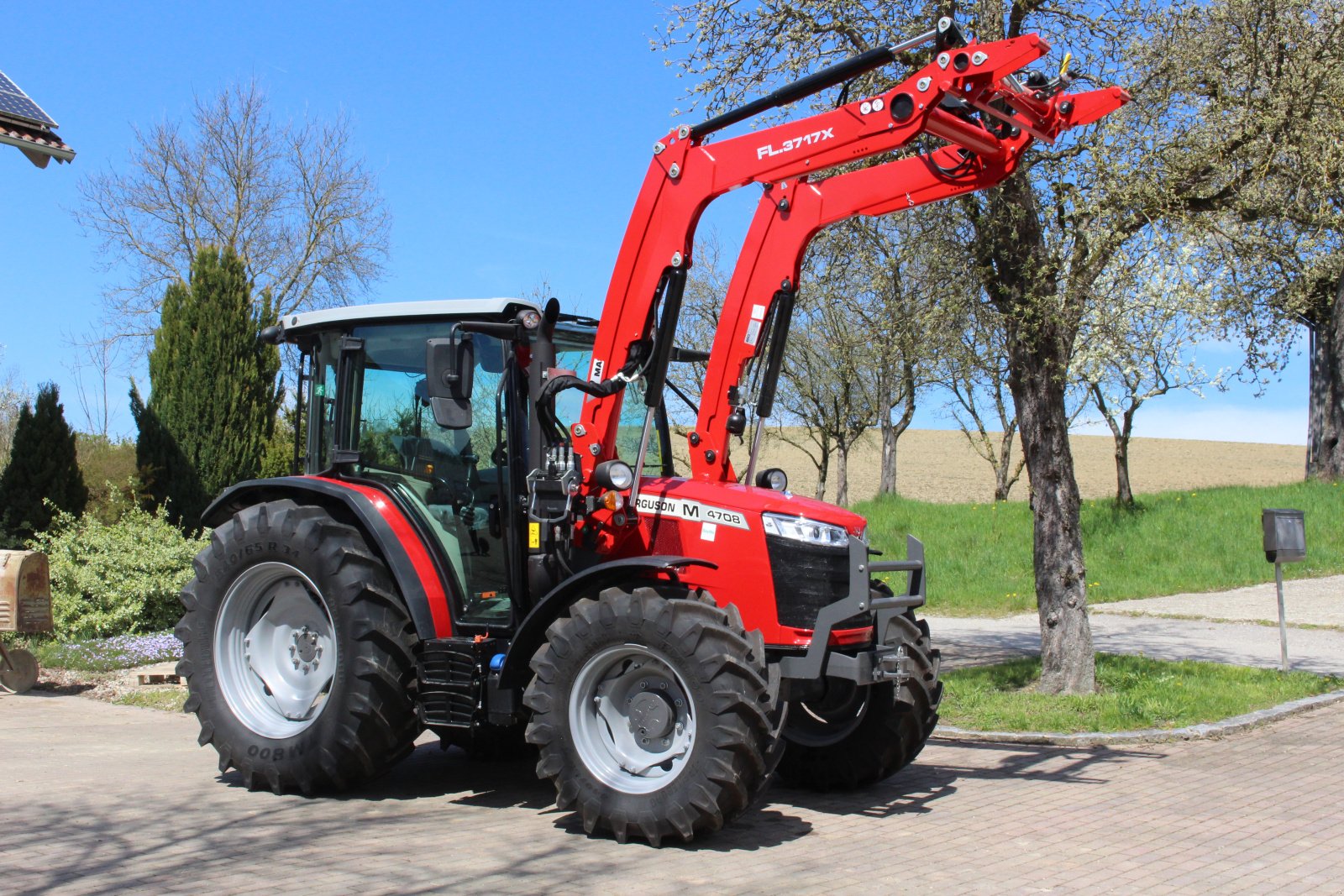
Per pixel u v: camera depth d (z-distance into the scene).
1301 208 8.55
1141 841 5.25
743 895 4.36
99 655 10.86
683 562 5.28
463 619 6.21
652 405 5.95
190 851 4.93
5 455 21.70
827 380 28.64
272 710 6.36
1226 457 55.50
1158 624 14.46
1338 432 26.39
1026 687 9.41
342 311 6.68
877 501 27.30
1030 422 8.97
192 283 15.60
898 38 8.87
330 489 6.38
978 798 6.18
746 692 5.01
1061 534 9.02
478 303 6.17
